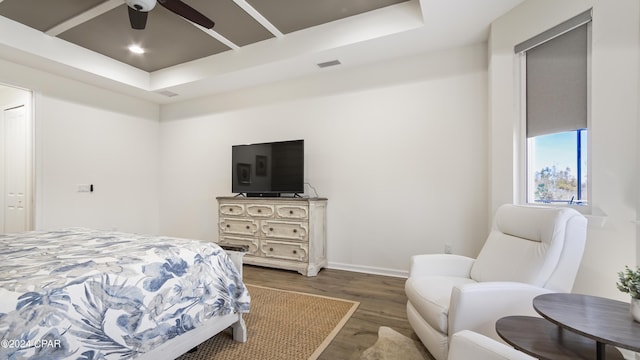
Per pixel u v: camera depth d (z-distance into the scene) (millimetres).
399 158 3359
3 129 3910
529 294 1470
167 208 4965
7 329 964
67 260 1408
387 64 3416
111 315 1225
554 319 1084
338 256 3650
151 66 4137
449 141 3137
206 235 4652
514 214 1934
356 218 3564
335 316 2287
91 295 1191
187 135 4797
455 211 3107
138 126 4738
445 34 2846
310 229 3373
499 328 1252
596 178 1891
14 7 2758
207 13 2877
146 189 4852
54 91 3738
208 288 1660
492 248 2000
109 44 3500
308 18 3000
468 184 3053
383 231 3430
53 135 3738
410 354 1770
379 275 3393
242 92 4324
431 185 3211
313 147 3818
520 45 2455
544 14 2266
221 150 4512
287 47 3312
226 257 1882
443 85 3162
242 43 3502
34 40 3154
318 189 3771
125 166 4551
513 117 2553
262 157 3887
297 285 3037
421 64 3256
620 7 1799
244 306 1844
